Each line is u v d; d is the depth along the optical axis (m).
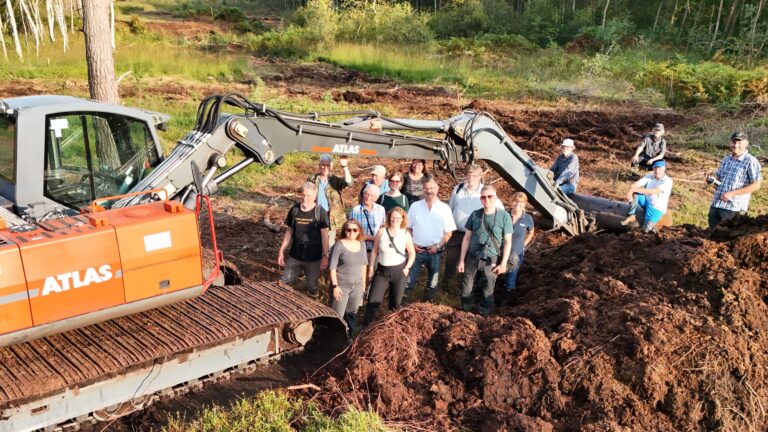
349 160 15.05
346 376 6.03
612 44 30.89
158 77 23.30
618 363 5.83
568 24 37.75
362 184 13.06
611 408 5.55
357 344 6.37
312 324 6.52
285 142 6.88
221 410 5.73
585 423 5.48
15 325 4.73
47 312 4.86
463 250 7.61
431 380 5.98
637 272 7.22
